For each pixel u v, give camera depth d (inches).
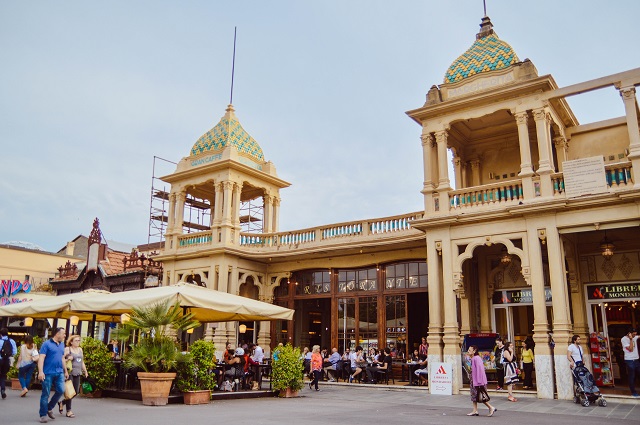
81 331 1349.7
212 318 799.1
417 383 829.2
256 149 1182.3
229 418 462.3
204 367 605.9
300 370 700.7
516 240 756.0
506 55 795.4
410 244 920.9
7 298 1406.3
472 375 519.5
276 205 1204.5
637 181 649.0
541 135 730.2
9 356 602.9
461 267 771.4
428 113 823.1
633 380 626.8
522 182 732.7
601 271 788.6
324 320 1101.1
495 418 490.3
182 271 1125.7
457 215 765.3
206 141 1157.7
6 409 502.9
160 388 562.3
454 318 749.9
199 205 1316.4
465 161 938.1
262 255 1069.1
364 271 1003.3
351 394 730.2
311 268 1065.5
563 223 694.5
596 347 763.4
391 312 952.9
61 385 443.8
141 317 575.5
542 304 686.5
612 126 812.6
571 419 483.2
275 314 707.4
